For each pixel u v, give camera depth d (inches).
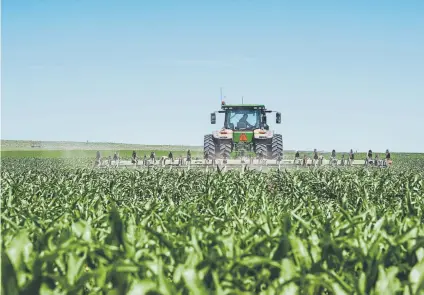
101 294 145.5
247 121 1251.8
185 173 764.0
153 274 135.8
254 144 1262.3
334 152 1167.6
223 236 174.9
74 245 146.1
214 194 474.3
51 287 135.6
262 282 156.9
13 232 198.1
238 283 135.0
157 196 604.1
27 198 444.1
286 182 692.7
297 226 212.2
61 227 209.6
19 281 132.4
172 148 5054.1
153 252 170.2
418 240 159.9
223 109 1266.0
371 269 145.6
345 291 133.6
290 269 139.6
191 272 124.3
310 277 132.5
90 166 1181.1
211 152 1194.6
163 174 744.3
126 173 803.4
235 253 164.2
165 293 118.1
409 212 239.1
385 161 1159.0
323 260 159.6
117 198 498.6
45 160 2075.5
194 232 177.0
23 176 729.6
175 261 155.4
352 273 163.5
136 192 649.6
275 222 250.1
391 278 131.0
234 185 617.3
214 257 145.3
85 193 399.5
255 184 640.4
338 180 656.4
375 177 677.9
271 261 143.3
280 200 489.1
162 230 213.8
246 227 249.8
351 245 167.5
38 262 134.6
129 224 184.7
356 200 439.2
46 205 361.7
